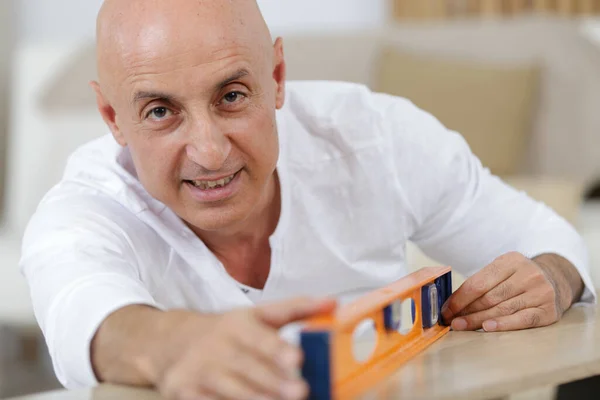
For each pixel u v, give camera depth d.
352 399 0.81
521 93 2.89
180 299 1.37
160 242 1.34
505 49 3.00
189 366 0.77
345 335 0.84
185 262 1.36
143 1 1.09
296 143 1.41
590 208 2.81
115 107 1.16
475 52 3.03
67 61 3.19
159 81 1.07
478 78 2.92
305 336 0.76
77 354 0.97
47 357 3.50
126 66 1.09
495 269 1.19
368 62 3.13
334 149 1.43
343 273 1.47
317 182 1.41
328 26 3.77
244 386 0.74
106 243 1.22
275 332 0.80
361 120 1.45
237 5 1.10
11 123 3.50
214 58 1.07
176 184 1.16
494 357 0.98
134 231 1.32
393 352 0.98
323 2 3.76
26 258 1.20
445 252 1.56
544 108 2.93
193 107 1.09
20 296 2.58
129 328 0.93
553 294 1.18
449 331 1.17
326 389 0.76
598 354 0.98
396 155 1.45
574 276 1.32
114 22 1.10
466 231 1.50
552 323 1.19
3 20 3.51
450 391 0.84
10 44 3.53
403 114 1.49
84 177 1.36
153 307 0.99
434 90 2.93
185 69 1.07
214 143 1.09
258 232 1.37
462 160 1.49
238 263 1.38
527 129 2.94
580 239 1.42
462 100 2.91
